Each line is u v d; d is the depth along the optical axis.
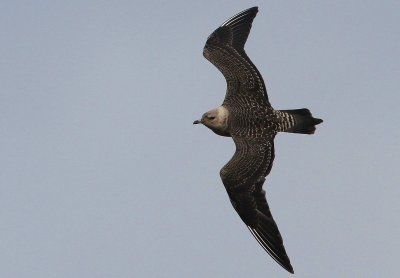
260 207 17.19
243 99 17.92
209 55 18.92
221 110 18.00
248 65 18.33
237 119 17.81
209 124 18.03
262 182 17.25
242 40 19.16
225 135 18.27
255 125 17.64
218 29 19.36
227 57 18.69
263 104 17.75
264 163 17.33
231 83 18.25
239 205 17.27
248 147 17.47
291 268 16.84
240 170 17.27
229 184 17.30
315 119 17.72
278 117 17.64
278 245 17.00
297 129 17.69
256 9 19.66
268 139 17.53
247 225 17.27
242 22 19.47
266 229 17.14
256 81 18.00
